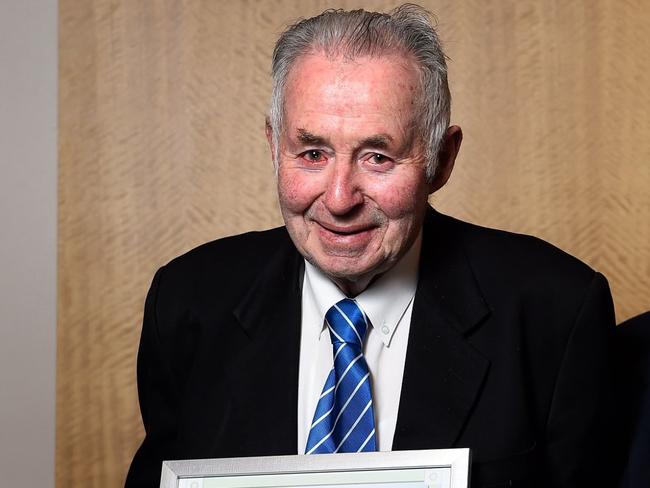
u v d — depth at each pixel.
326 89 1.14
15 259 1.91
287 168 1.18
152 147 1.90
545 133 1.86
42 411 1.92
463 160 1.87
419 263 1.33
